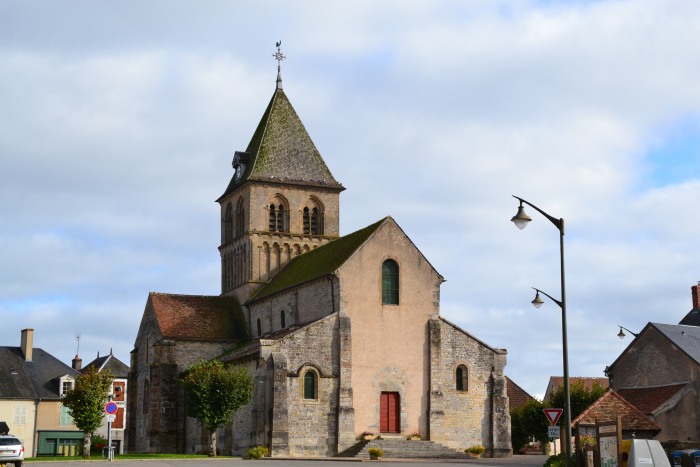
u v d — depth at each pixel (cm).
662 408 6888
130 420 8869
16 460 5494
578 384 8112
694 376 6962
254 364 7075
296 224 8938
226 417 6906
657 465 4009
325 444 6962
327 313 7362
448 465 5894
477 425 7481
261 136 9156
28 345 9819
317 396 7000
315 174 9094
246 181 8850
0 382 9362
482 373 7588
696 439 6900
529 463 6303
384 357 7294
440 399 7381
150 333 8681
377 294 7369
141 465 5609
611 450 4200
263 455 6588
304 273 7994
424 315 7488
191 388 7031
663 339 7238
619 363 7594
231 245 9206
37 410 9375
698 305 9081
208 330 8550
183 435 8162
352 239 7788
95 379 7475
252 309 8681
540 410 8262
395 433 7225
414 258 7544
